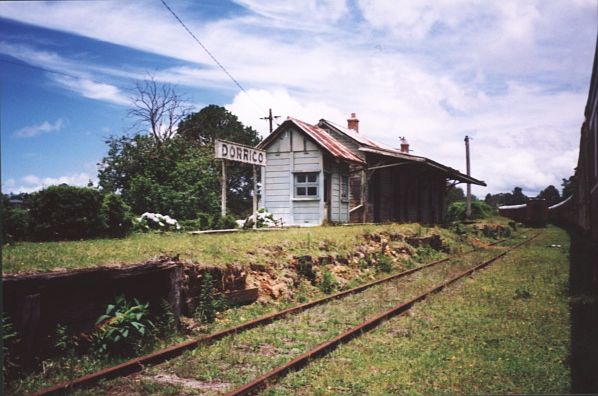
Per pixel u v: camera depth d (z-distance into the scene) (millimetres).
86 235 12031
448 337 7312
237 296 9359
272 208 22578
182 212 21750
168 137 28750
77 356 6270
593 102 10922
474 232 28219
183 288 8266
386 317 8500
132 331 6738
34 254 7973
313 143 21766
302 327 8109
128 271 6969
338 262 13516
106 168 25797
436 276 13570
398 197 28750
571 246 20484
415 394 5125
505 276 13242
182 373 5875
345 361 6254
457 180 32906
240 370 6031
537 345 6785
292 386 5414
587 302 9266
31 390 5184
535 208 42000
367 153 24812
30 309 5742
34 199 11727
